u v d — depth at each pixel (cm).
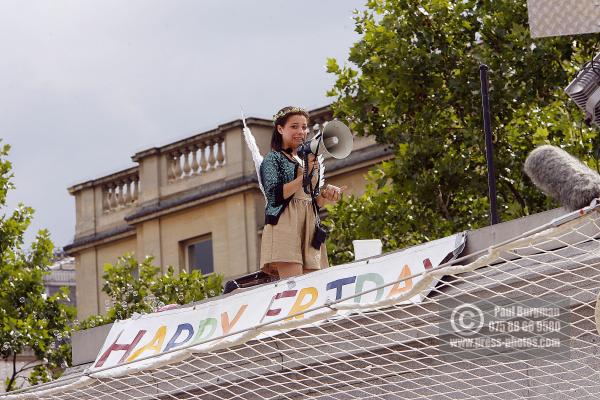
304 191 1366
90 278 4572
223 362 1284
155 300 3566
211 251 4238
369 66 2927
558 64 2812
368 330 1132
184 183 4303
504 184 2841
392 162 2889
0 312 3400
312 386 1219
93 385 1338
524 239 940
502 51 2878
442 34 2931
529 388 1068
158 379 1333
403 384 1159
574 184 911
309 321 1078
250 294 1289
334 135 1336
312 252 1369
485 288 1055
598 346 1046
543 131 2648
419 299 1139
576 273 1059
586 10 1023
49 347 3416
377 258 1211
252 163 4122
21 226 3484
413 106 2920
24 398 1304
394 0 2942
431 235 2830
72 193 4659
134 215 4406
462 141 2872
